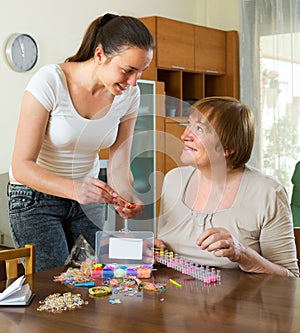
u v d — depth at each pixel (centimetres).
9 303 148
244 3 577
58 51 447
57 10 445
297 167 452
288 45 560
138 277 174
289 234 190
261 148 574
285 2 560
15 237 224
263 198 189
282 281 169
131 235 180
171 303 149
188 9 594
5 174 381
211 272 172
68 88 204
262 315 140
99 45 193
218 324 134
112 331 130
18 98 422
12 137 420
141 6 527
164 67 511
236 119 182
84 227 228
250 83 578
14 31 417
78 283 166
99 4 479
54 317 140
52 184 191
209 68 562
